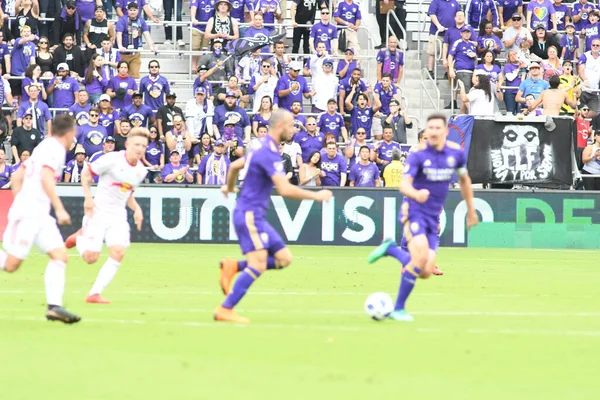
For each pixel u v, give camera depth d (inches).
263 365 1010.1
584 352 1115.9
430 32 3937.0
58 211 1273.4
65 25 3671.3
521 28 3848.4
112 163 1612.9
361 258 2664.9
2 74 3570.4
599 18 3983.8
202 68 3464.6
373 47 4136.3
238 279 1326.3
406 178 1396.4
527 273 2277.3
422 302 1665.8
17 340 1159.6
